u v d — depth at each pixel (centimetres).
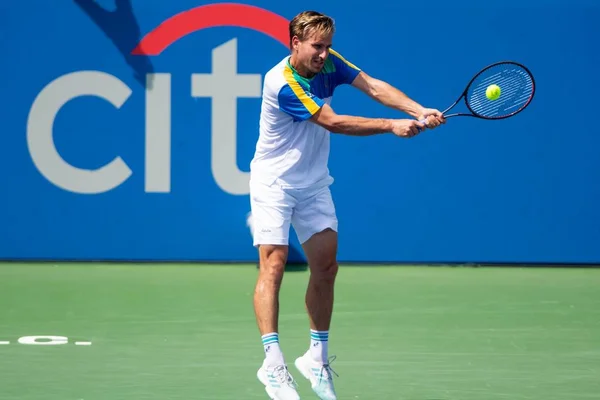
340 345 2217
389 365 2038
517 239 3200
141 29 3139
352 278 3019
